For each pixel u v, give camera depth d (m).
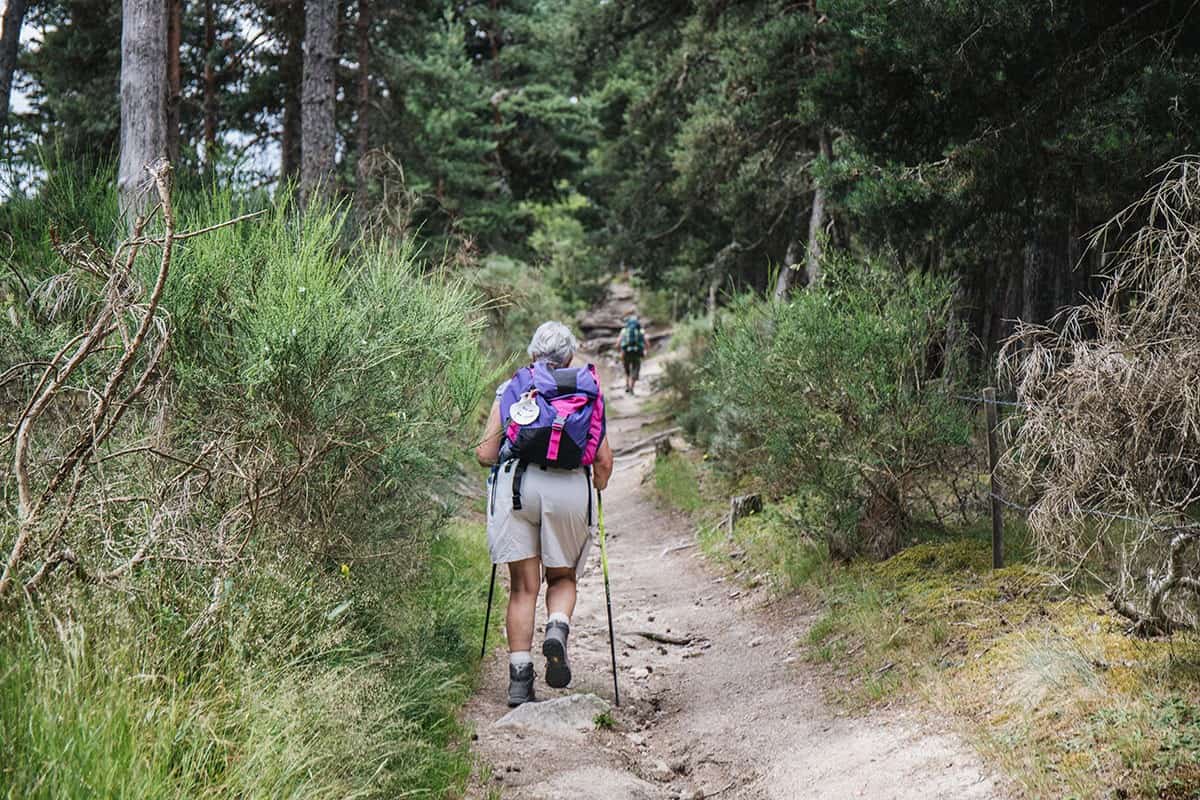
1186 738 3.16
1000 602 4.86
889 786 3.58
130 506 3.50
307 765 2.80
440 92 22.45
